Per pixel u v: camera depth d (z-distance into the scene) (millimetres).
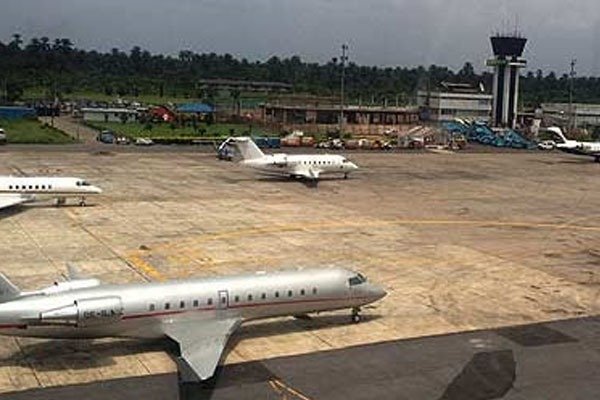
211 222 74812
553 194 103312
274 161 105438
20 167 111938
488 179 118000
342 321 45312
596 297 52219
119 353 38906
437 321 46000
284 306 41812
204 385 35344
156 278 53750
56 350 39094
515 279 56562
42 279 52438
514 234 74188
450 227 76688
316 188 101250
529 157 158500
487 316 47281
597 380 37469
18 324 35094
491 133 191250
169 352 39188
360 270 57844
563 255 65188
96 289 37812
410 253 64188
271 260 60094
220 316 39812
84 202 83438
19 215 76062
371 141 169250
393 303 49469
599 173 130750
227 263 58656
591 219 84188
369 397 34688
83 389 34500
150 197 89000
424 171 126000
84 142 158625
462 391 35688
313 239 68438
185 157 134375
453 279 56031
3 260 57562
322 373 37281
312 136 186000
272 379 36375
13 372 36250
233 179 107188
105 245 63469
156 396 33969
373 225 76188
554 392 35938
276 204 87062
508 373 38031
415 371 37906
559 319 47031
